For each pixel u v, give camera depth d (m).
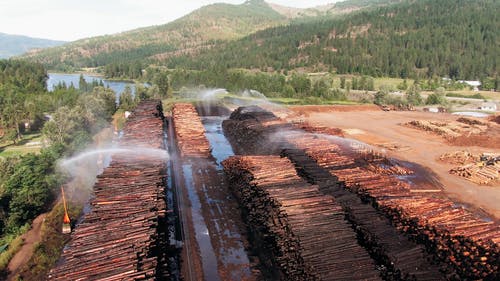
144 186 17.92
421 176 25.31
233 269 15.12
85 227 13.90
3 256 15.83
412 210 15.31
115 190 17.33
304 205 15.76
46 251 16.47
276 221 15.55
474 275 12.06
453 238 13.38
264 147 28.64
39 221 19.33
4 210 19.66
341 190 18.06
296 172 20.20
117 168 20.17
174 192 22.75
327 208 15.66
